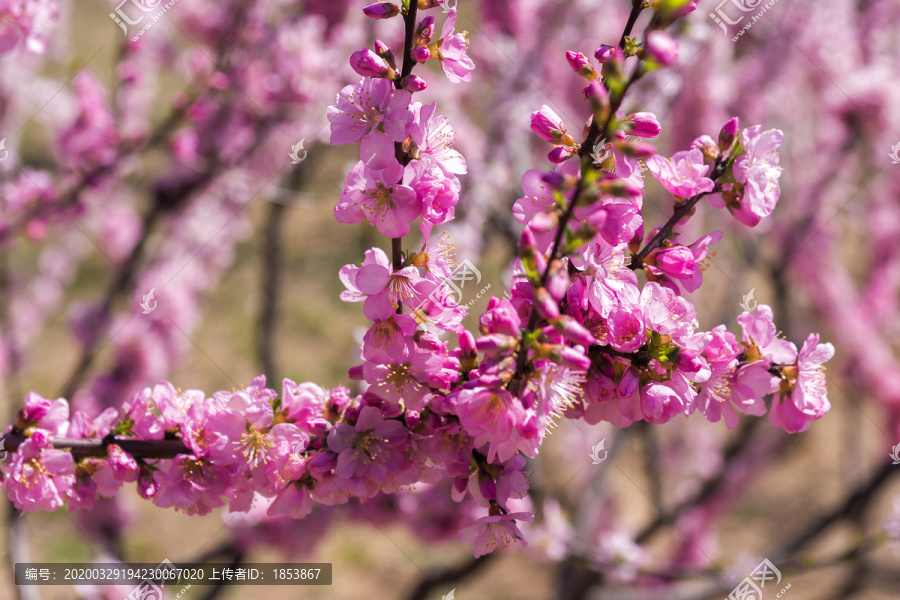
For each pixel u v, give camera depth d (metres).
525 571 6.52
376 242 6.58
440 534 4.31
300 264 9.52
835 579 6.12
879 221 6.08
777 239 5.71
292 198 4.62
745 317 1.70
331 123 1.45
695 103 4.62
